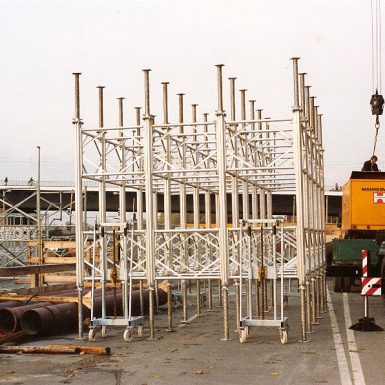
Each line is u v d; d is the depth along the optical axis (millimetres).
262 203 23234
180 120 19281
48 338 15234
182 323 18016
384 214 24266
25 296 16750
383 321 17891
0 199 68625
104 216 17766
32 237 48625
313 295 17422
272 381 10234
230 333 15961
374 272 22219
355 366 11336
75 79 15852
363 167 26672
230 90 17266
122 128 15930
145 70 15617
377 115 28141
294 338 14859
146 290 21109
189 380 10383
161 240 20531
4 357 12500
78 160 15883
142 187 20625
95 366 11617
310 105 18734
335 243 22812
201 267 19984
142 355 12758
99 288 19969
